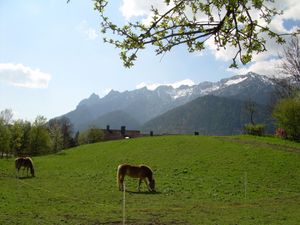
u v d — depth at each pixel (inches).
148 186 1348.4
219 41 258.5
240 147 2257.6
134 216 877.2
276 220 868.6
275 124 2849.4
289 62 2933.1
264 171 1726.1
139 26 258.7
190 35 256.2
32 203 1011.9
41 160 2301.9
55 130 4923.7
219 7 248.8
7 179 1544.0
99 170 1843.0
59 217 839.1
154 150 2321.6
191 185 1438.2
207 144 2395.4
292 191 1382.9
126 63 265.0
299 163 1875.0
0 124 3698.3
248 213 952.9
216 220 852.0
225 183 1483.8
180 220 841.5
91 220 817.5
